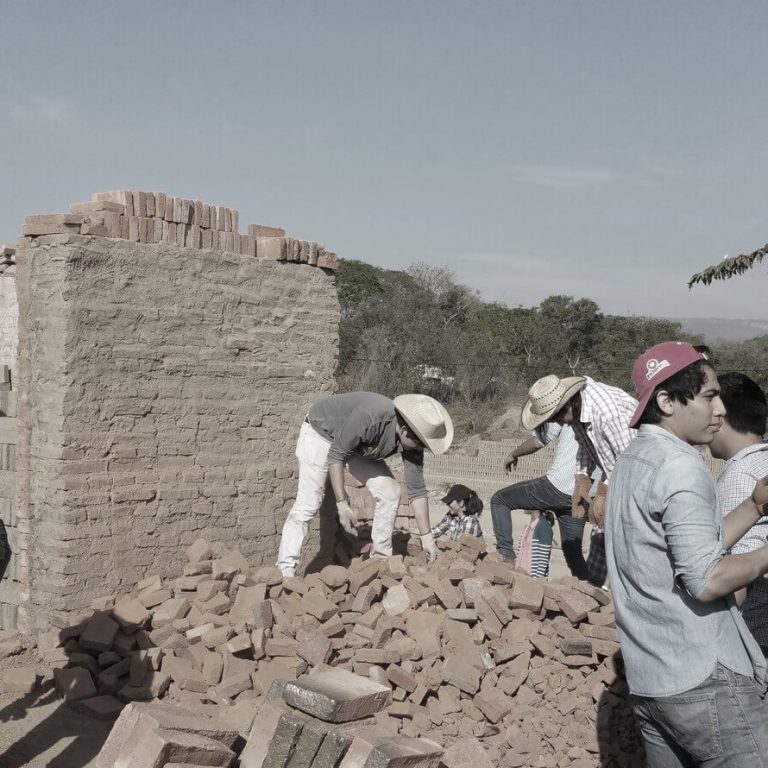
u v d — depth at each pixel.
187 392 6.91
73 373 6.09
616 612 3.34
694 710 3.06
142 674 5.45
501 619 5.77
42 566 6.11
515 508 7.51
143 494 6.50
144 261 6.58
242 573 6.47
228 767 3.26
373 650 5.45
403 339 45.34
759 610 4.13
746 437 4.36
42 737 4.92
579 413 6.05
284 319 7.73
